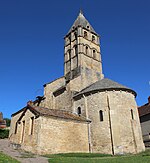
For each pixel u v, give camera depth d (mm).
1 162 11195
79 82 33312
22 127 24141
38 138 20484
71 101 30078
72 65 37625
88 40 39938
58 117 23000
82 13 45719
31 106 24047
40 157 16719
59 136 22219
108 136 24375
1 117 39938
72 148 22859
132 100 27625
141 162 14039
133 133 25062
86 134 25281
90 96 27844
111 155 22109
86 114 27203
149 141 33844
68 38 42906
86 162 14273
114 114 25312
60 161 14148
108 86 27812
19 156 16375
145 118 36469
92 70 36750
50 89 35250
